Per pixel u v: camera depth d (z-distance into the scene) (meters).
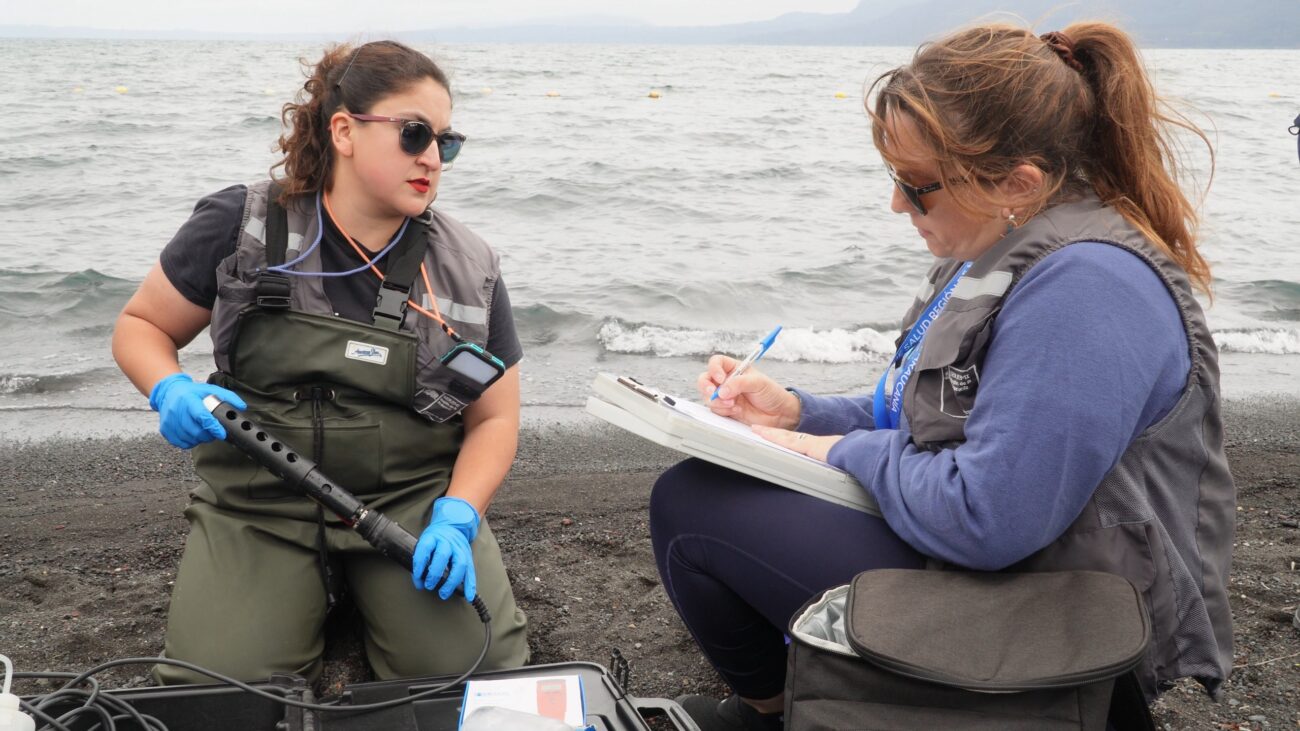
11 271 7.86
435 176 2.28
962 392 1.76
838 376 6.18
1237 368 6.41
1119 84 1.73
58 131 20.03
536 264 9.03
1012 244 1.73
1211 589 1.73
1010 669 1.44
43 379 5.53
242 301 2.28
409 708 1.93
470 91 37.53
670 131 22.84
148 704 1.86
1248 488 4.01
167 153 17.09
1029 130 1.68
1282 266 9.48
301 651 2.27
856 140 21.78
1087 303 1.60
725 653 2.06
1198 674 1.68
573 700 1.87
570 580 3.07
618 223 11.59
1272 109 31.95
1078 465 1.58
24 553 3.25
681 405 2.04
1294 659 2.59
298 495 2.36
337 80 2.22
